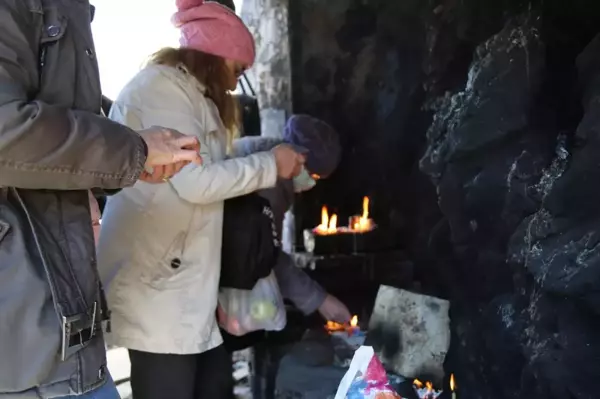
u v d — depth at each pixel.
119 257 1.64
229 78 1.80
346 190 3.17
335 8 3.05
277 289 2.04
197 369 1.92
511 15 2.31
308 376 2.18
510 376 1.85
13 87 0.93
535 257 1.64
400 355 2.17
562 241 1.58
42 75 1.01
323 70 3.11
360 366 1.49
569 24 1.94
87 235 1.07
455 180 2.11
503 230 1.99
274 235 1.98
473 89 2.04
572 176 1.59
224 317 1.92
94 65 1.09
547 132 1.90
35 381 0.96
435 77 2.72
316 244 2.96
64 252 1.03
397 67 2.97
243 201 1.87
